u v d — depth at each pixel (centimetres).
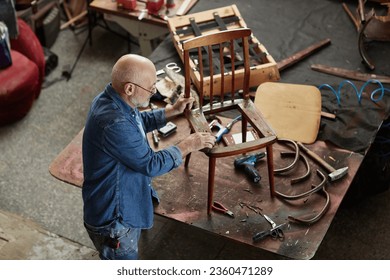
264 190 352
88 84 527
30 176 450
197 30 443
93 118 287
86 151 296
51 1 549
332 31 469
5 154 467
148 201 316
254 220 337
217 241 403
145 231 408
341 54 449
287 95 401
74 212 427
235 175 361
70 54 557
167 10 478
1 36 463
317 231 330
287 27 473
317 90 403
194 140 308
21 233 392
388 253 394
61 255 383
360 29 428
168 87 404
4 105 473
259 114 337
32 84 481
